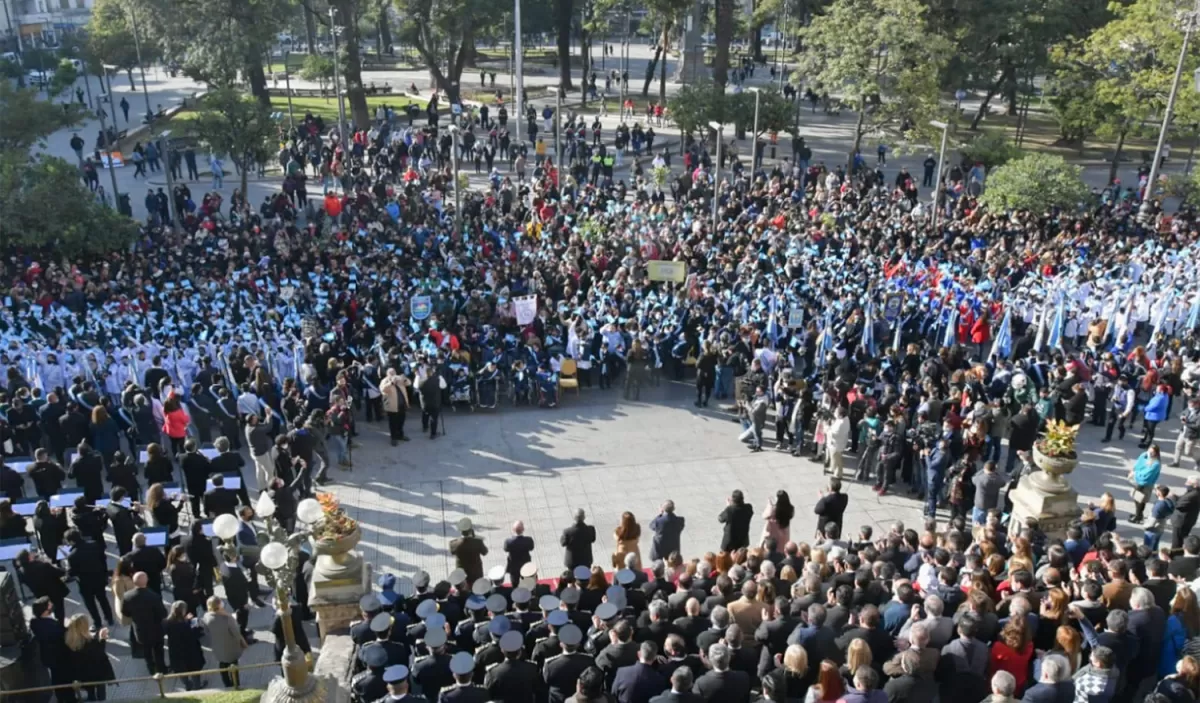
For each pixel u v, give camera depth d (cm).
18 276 2908
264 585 1667
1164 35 4084
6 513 1564
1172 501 1683
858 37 4194
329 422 2070
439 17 5838
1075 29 5450
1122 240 3247
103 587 1525
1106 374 2267
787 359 2420
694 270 3031
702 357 2408
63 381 2238
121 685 1403
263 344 2344
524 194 3853
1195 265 2900
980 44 5353
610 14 8888
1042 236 3334
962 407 2105
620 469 2127
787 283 2773
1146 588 1144
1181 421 2208
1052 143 5734
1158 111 4284
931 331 2667
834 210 3597
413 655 1173
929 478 1883
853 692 898
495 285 2855
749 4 8131
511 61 8250
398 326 2483
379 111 5584
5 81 3906
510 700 1018
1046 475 1689
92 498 1756
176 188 3822
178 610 1303
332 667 1208
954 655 1007
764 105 4606
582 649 1132
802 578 1251
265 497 1109
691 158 4534
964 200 3828
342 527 1380
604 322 2547
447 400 2398
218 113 3891
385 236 3331
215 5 5378
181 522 1858
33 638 1283
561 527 1889
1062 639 1042
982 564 1295
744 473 2116
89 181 4191
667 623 1130
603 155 4328
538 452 2206
